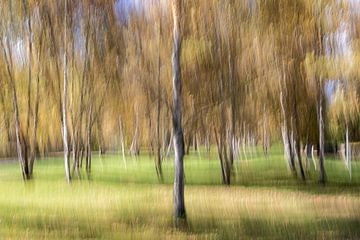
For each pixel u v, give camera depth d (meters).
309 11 26.02
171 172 38.50
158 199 20.52
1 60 30.42
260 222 14.43
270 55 27.39
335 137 34.72
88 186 27.03
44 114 33.41
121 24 30.94
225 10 24.61
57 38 30.16
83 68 32.06
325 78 27.22
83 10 30.62
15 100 30.53
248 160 48.16
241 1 24.88
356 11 26.27
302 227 13.62
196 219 14.91
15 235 12.36
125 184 28.72
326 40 26.72
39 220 14.73
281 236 12.31
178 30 15.00
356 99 27.14
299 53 27.47
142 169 41.69
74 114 34.53
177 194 14.42
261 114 30.62
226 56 26.50
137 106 33.59
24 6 29.19
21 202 19.20
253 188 26.66
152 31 28.94
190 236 12.20
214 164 45.53
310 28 26.52
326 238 12.09
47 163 49.56
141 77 30.81
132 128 36.75
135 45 30.38
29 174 32.41
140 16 30.00
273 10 25.38
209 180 32.09
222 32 25.25
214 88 27.73
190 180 32.12
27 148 31.95
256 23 25.67
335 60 26.59
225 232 12.81
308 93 29.11
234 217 15.41
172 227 13.61
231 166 33.84
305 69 27.45
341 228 13.49
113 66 31.53
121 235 12.34
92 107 34.47
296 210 17.20
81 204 18.66
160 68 29.78
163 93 30.20
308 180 32.12
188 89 27.47
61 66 31.36
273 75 28.45
